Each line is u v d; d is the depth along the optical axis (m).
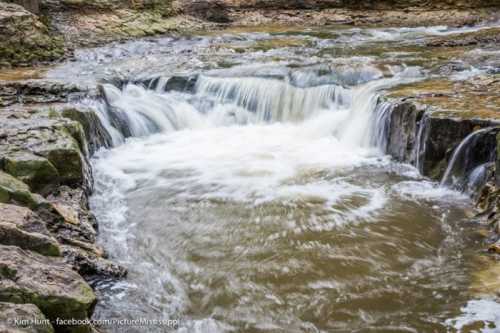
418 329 4.29
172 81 12.08
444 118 7.41
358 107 9.82
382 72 11.63
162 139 10.43
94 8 19.73
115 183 7.92
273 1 24.47
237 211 6.75
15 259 3.96
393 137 8.63
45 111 8.72
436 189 7.27
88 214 6.30
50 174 6.43
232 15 24.19
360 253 5.57
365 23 22.84
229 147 9.75
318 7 24.20
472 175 6.93
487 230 5.90
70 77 12.02
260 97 11.53
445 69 11.66
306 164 8.57
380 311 4.57
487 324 4.29
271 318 4.54
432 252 5.55
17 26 14.82
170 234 6.17
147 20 20.81
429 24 21.48
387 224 6.23
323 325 4.42
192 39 18.81
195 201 7.13
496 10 21.67
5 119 8.06
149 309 4.67
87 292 4.07
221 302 4.79
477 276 5.00
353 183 7.61
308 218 6.46
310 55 14.36
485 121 7.07
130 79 12.06
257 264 5.43
